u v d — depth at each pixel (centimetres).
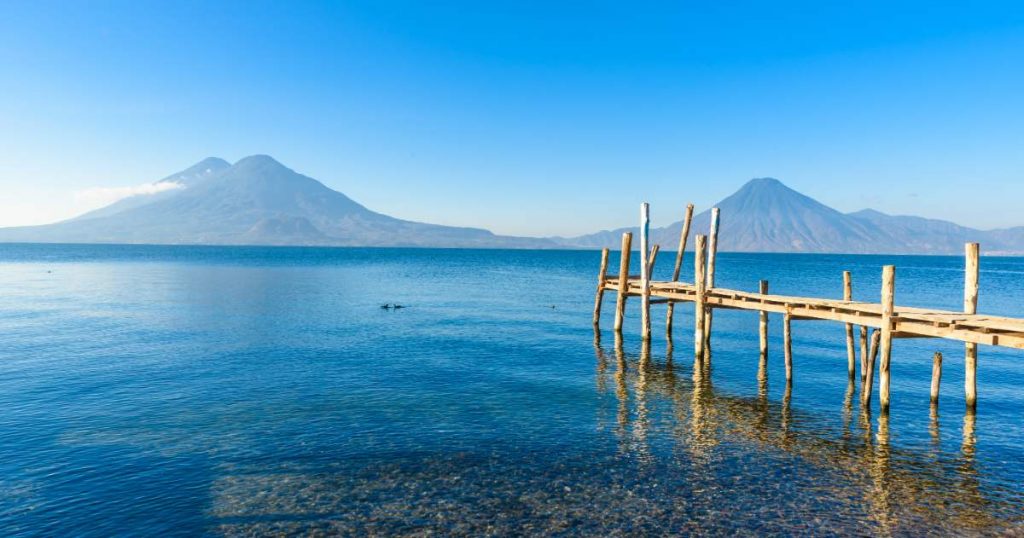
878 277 10156
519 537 1129
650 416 1930
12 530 1136
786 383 2388
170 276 8981
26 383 2248
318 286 7356
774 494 1329
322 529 1155
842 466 1499
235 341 3231
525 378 2448
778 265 16712
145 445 1592
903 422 1873
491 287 7769
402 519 1200
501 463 1501
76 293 6044
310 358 2792
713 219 2889
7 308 4694
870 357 2019
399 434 1711
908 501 1300
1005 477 1437
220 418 1838
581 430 1772
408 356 2873
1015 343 1473
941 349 3188
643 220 3109
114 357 2761
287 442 1631
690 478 1415
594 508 1254
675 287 3136
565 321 4269
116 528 1152
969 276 1870
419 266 14462
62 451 1541
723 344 3341
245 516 1205
